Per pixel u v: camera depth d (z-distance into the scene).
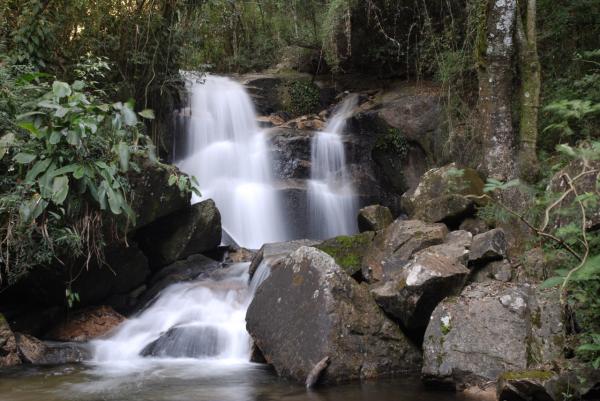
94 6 9.09
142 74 9.93
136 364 6.87
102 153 6.23
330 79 15.63
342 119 13.15
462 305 5.82
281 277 6.63
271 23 17.30
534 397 4.82
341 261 7.60
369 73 14.77
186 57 10.81
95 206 6.85
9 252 6.64
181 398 5.36
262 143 12.85
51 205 6.54
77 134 5.63
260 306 6.66
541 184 7.10
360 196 11.96
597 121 7.71
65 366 6.80
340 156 12.53
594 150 4.00
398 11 12.43
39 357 7.00
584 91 7.99
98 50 9.15
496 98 7.70
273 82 15.16
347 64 15.20
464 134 10.12
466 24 11.00
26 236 6.30
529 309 5.59
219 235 9.49
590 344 4.56
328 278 6.17
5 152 5.76
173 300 8.21
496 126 7.70
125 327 7.88
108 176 5.89
